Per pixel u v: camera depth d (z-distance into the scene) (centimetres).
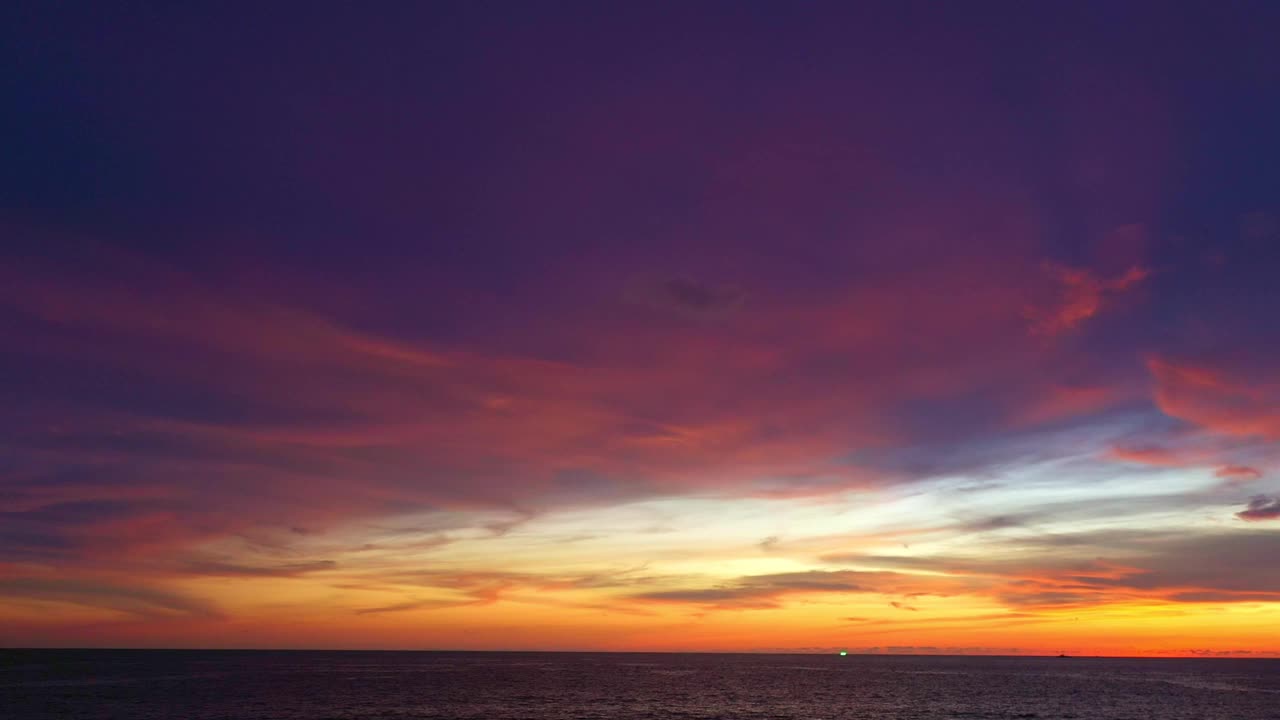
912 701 11838
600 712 9956
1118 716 9756
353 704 10419
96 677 15575
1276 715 9925
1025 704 11419
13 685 13225
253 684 13950
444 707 10212
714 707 10800
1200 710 10581
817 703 11469
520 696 12088
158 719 8519
